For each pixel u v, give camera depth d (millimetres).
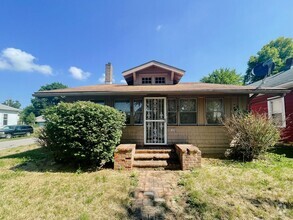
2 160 6832
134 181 4480
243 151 6637
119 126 6305
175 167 5750
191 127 7812
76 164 5938
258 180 4426
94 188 4051
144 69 9859
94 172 5293
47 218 2932
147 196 3691
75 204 3355
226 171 5176
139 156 6324
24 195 3727
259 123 6484
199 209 3164
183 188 4070
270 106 11289
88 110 5625
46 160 6684
